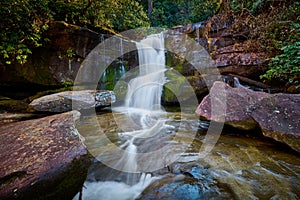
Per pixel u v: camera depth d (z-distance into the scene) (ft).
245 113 8.31
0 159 4.34
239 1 18.34
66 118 7.46
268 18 15.02
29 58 12.96
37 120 7.18
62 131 6.13
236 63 16.22
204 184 4.74
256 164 5.65
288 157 6.03
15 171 4.00
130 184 4.91
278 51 13.82
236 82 15.76
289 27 13.41
